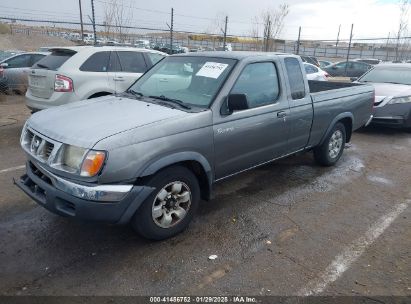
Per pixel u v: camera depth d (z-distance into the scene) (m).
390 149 7.55
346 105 5.98
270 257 3.51
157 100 4.18
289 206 4.64
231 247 3.66
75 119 3.57
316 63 22.52
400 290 3.10
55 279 3.11
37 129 3.57
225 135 4.00
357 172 6.01
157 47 22.12
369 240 3.88
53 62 7.26
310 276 3.25
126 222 3.30
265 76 4.56
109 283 3.08
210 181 3.99
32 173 3.55
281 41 25.80
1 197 4.63
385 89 8.95
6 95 12.71
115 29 19.81
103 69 7.39
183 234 3.87
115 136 3.17
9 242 3.64
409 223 4.29
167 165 3.48
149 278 3.16
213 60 4.43
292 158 6.61
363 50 38.09
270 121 4.55
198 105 3.95
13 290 2.96
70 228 3.93
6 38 32.06
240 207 4.56
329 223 4.23
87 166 3.07
